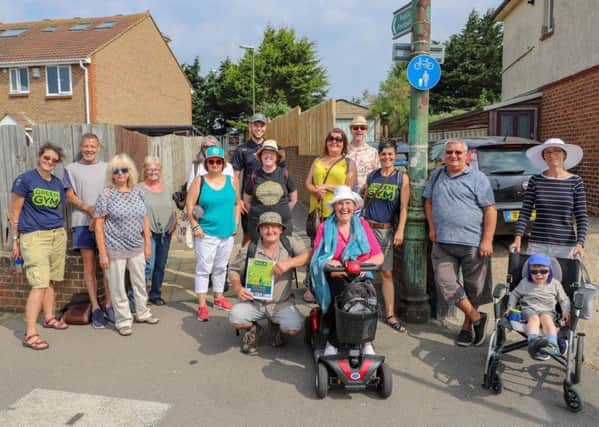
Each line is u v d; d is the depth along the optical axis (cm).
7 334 542
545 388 419
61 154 528
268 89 5450
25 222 511
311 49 5591
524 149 749
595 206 1049
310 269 454
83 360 475
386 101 3828
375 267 430
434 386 425
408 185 543
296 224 1262
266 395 409
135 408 388
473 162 730
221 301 621
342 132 599
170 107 3566
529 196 491
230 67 5497
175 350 499
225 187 589
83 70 2725
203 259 586
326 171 599
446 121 1808
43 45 2892
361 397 406
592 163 1063
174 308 631
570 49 1306
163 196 639
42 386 423
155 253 637
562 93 1207
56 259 537
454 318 584
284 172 623
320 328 443
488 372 414
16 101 2811
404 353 492
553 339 403
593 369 449
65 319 570
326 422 369
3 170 612
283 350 502
